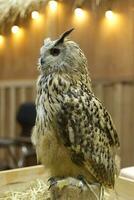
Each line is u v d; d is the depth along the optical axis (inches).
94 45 266.8
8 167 259.6
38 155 88.8
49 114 83.3
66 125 82.3
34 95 295.1
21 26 276.5
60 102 82.8
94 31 264.8
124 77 257.1
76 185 86.0
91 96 86.6
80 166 85.4
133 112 254.7
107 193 102.4
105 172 87.6
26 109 258.4
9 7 185.3
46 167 89.1
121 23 254.2
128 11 250.1
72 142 82.6
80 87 85.6
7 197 103.9
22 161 249.0
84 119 83.1
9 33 283.3
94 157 84.7
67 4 267.7
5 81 309.7
